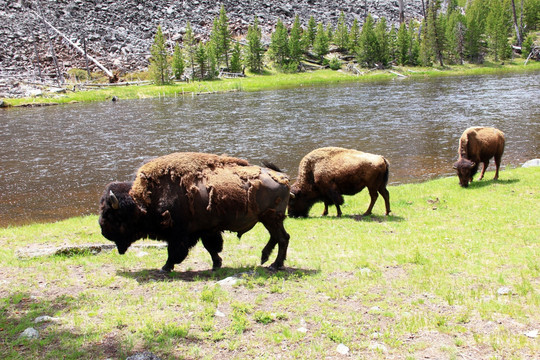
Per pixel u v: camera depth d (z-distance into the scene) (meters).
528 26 97.81
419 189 13.45
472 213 10.27
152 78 59.53
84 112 37.38
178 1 87.94
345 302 5.50
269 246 6.86
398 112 32.53
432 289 5.88
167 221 6.34
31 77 55.28
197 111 36.66
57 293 5.71
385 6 109.56
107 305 5.32
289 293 5.75
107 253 7.64
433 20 79.75
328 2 104.75
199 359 4.16
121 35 72.06
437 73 72.19
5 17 68.19
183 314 5.06
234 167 6.68
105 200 6.34
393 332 4.70
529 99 36.00
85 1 78.06
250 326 4.81
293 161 19.09
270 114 33.91
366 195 13.33
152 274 6.54
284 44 76.31
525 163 16.58
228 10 91.06
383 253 7.55
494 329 4.73
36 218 12.57
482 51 87.44
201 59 65.19
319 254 7.62
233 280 6.02
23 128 29.56
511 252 7.29
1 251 7.67
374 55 77.50
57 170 18.50
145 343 4.39
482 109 31.94
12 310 5.16
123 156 20.91
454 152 19.94
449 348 4.37
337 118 30.91
